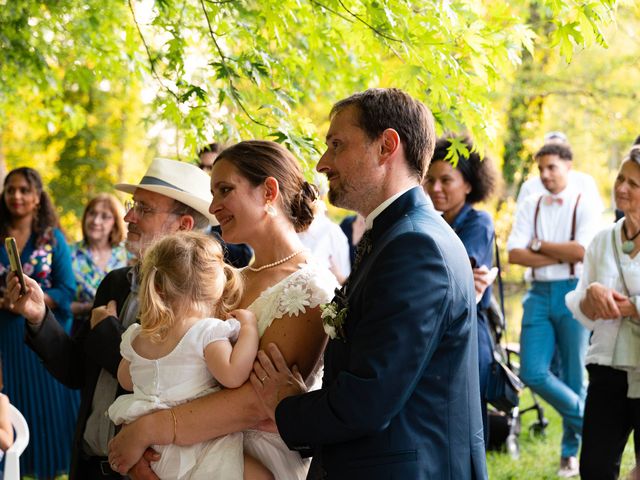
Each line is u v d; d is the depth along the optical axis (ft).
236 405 8.68
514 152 33.30
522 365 19.15
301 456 9.10
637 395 12.23
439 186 13.75
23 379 17.24
